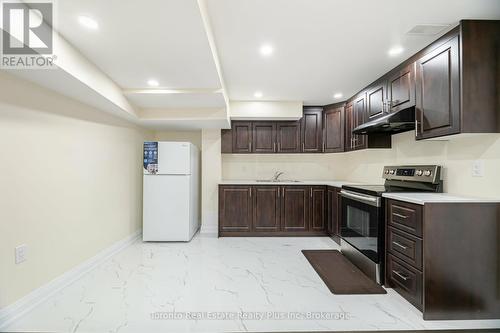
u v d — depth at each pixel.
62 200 2.40
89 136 2.82
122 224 3.56
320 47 2.35
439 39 2.14
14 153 1.92
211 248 3.55
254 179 4.78
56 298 2.19
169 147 3.86
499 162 1.91
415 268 1.99
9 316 1.85
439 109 2.11
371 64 2.72
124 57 2.19
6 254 1.85
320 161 4.79
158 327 1.80
